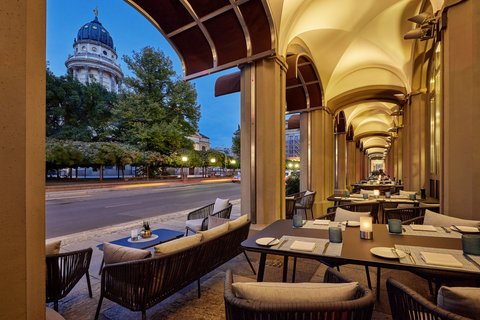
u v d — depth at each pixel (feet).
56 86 74.69
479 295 3.78
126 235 16.97
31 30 3.76
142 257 6.96
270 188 14.89
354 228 9.06
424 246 6.97
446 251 6.55
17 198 3.38
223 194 46.70
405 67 23.95
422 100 23.04
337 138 41.09
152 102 74.02
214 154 109.40
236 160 130.00
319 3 16.46
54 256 7.36
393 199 18.70
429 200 18.37
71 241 15.69
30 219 3.73
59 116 74.84
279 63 15.06
